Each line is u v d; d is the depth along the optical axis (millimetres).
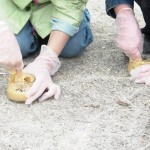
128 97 1594
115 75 1737
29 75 1604
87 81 1693
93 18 2291
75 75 1735
